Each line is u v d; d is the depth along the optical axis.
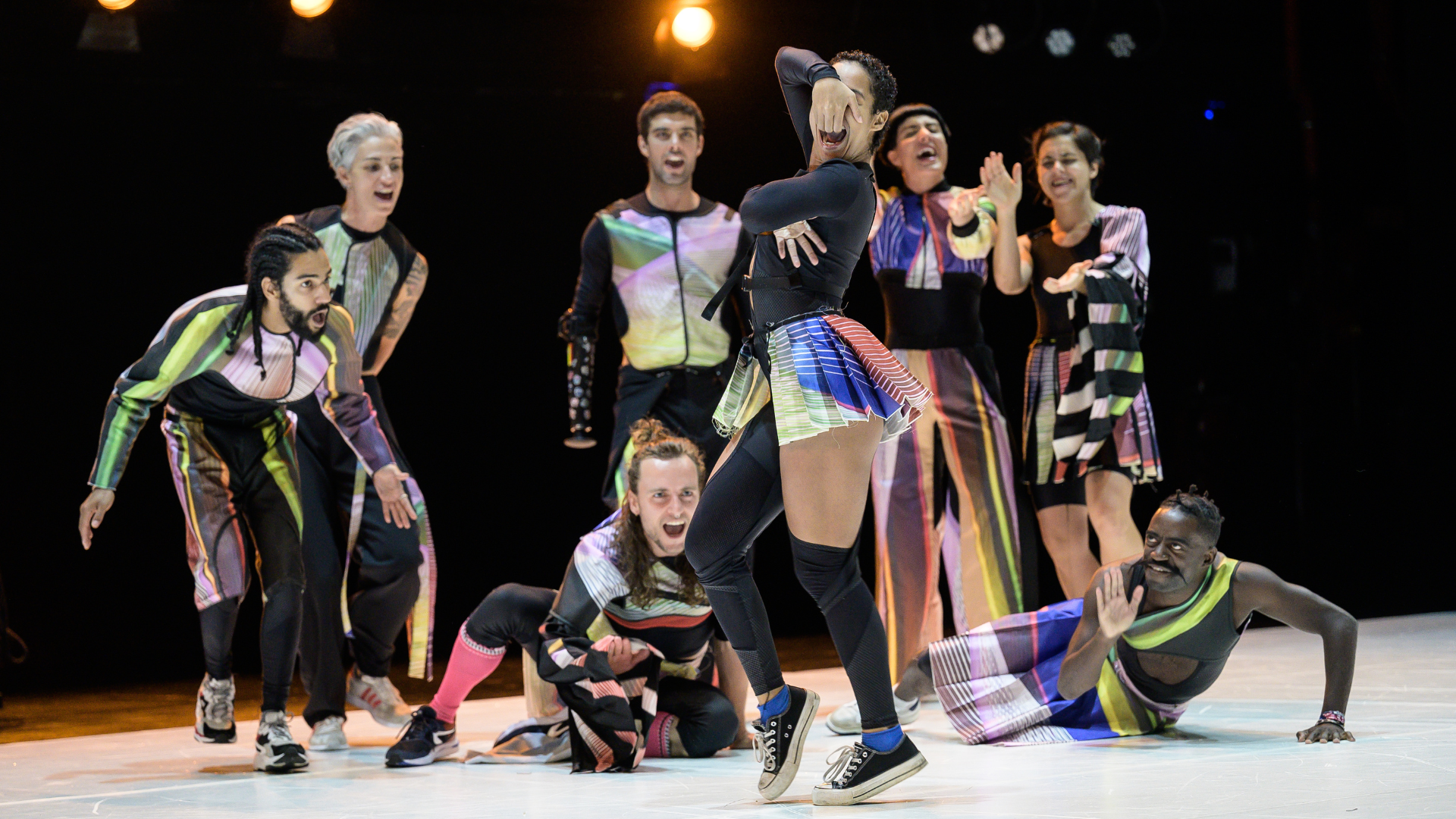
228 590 6.88
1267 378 16.16
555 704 6.83
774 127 14.42
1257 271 15.98
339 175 8.04
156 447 14.41
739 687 6.96
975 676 6.92
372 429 7.42
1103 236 8.66
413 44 12.97
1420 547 13.71
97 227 13.69
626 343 8.41
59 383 13.87
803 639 13.60
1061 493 8.77
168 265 13.92
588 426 8.52
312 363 6.83
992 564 8.64
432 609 8.02
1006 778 5.71
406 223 14.77
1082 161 8.65
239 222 14.02
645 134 8.34
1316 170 15.66
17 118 13.13
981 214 8.57
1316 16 15.14
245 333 6.62
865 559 15.95
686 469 6.29
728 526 5.16
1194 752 6.18
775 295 5.20
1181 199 15.57
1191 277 15.85
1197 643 6.49
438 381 15.56
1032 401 8.88
